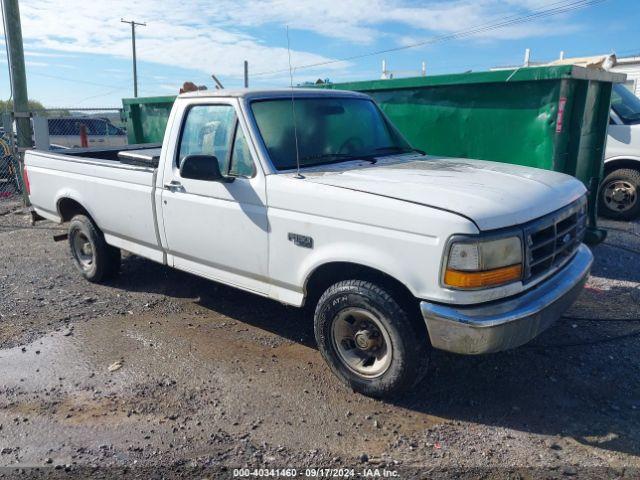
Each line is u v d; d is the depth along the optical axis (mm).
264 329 4914
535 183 3756
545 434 3352
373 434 3391
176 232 4734
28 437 3422
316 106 4582
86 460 3197
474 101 6203
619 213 8414
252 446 3295
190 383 4008
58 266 6867
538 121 5754
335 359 3887
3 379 4102
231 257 4336
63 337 4785
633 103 8688
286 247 3902
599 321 4875
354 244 3525
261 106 4277
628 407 3619
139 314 5289
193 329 4930
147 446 3311
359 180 3748
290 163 4125
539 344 4473
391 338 3512
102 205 5516
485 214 3150
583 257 4129
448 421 3508
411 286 3301
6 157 12484
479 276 3133
